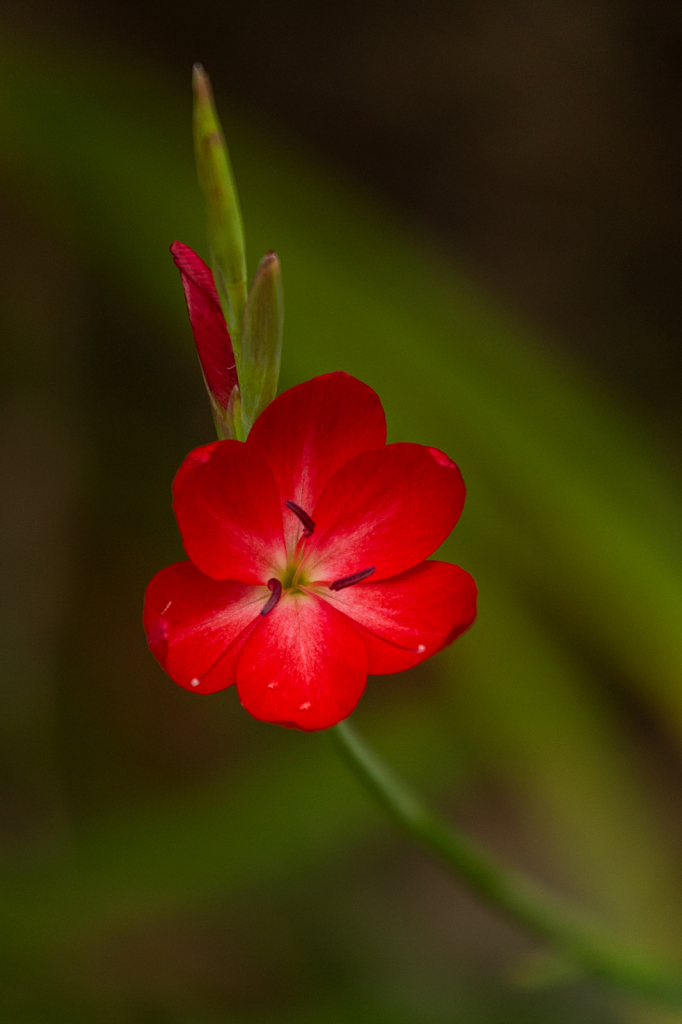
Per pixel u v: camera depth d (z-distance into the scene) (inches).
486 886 23.7
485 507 29.0
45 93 30.7
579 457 29.3
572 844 30.0
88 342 39.8
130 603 39.0
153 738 37.5
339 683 22.1
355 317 28.9
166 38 38.3
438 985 30.6
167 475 40.1
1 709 35.7
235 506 22.1
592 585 29.2
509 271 40.8
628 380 41.7
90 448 39.7
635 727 36.7
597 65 39.4
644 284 41.9
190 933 33.4
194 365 40.1
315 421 22.2
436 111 39.2
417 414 28.4
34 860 29.2
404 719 32.7
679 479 38.9
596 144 40.1
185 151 31.1
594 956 24.1
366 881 35.7
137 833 28.8
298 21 38.2
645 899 28.6
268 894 34.0
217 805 29.1
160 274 29.9
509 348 30.9
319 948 33.1
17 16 35.9
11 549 37.6
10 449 38.3
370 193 39.5
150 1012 27.4
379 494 22.4
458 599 22.2
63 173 30.6
